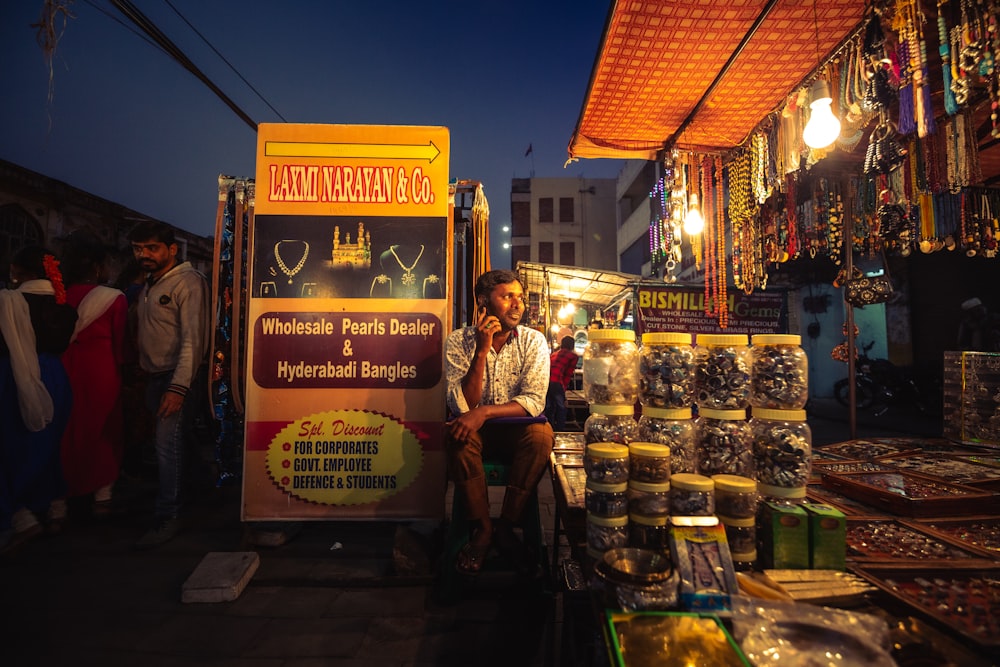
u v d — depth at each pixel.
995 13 2.14
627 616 1.15
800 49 3.26
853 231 4.55
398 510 2.78
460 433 2.16
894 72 2.59
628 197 24.17
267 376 2.80
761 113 4.13
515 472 2.25
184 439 3.12
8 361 2.92
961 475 2.41
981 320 8.13
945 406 3.25
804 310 11.94
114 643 1.94
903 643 1.14
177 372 2.93
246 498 2.77
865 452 2.97
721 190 4.93
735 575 1.33
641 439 1.75
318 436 2.79
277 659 1.85
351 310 2.84
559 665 1.78
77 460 3.18
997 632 1.18
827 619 1.15
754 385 1.75
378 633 2.03
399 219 2.89
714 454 1.69
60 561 2.72
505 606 2.25
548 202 30.94
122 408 3.46
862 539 1.80
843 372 11.11
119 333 3.40
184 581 2.48
